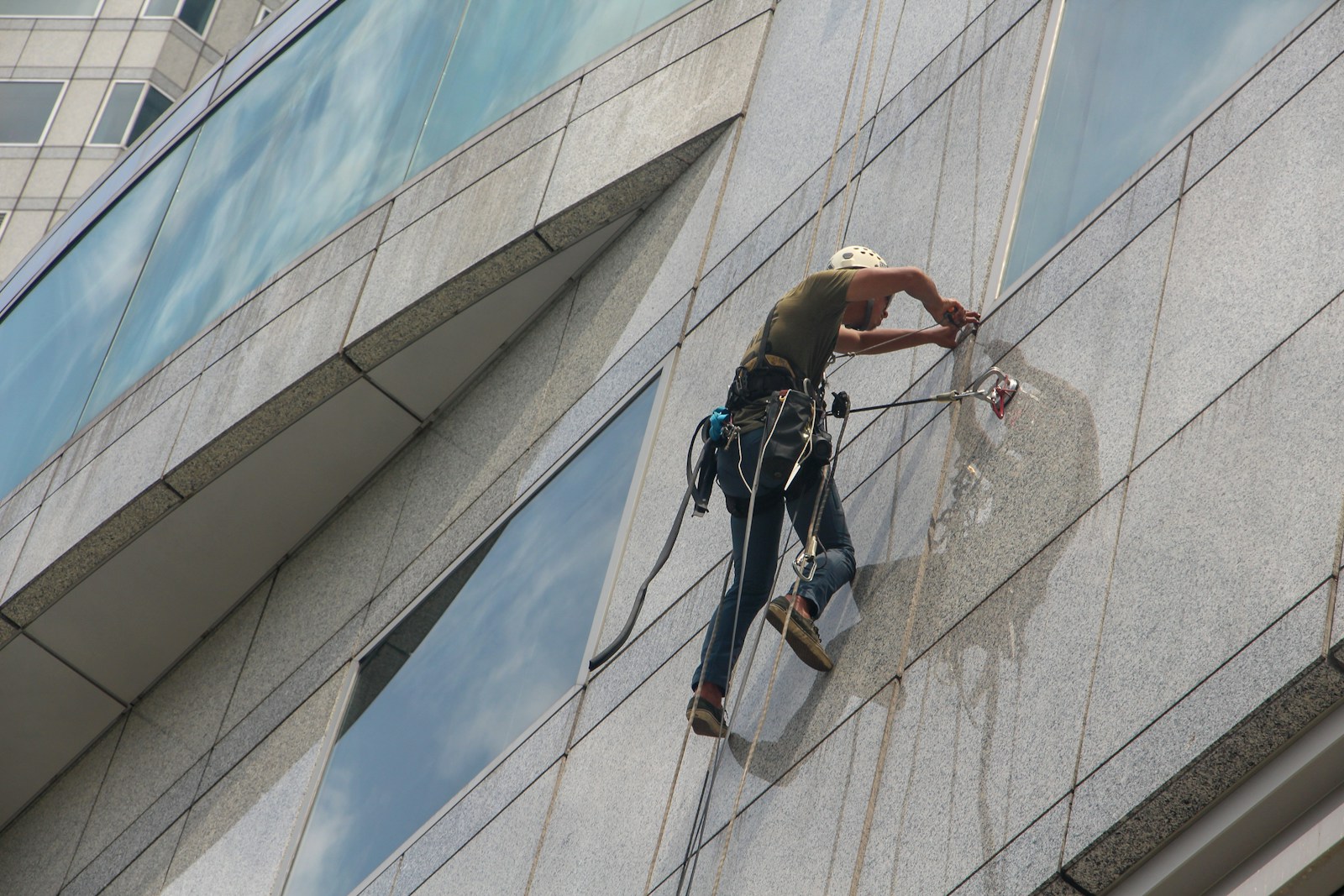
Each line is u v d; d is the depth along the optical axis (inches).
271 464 1027.3
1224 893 382.0
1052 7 645.3
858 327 586.6
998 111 641.0
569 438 861.2
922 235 642.2
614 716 657.6
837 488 601.9
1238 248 457.7
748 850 514.0
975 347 563.5
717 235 836.6
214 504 1040.2
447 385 1003.9
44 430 1219.2
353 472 1034.1
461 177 1010.7
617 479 784.3
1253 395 421.1
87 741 1102.4
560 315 959.0
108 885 968.3
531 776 690.2
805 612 526.9
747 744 557.3
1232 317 445.1
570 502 819.4
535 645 768.9
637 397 813.9
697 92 924.0
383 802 805.2
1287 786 369.7
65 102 2940.5
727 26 946.7
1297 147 454.9
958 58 700.0
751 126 874.1
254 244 1143.0
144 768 1035.9
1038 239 569.0
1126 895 393.1
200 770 983.6
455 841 711.1
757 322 729.0
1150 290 486.6
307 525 1054.4
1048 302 536.1
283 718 949.8
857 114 765.9
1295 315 421.4
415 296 954.7
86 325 1275.8
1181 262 479.5
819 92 820.6
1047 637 444.1
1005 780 426.0
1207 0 541.6
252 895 840.9
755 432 535.8
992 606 475.2
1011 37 663.8
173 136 1353.3
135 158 1397.6
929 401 551.8
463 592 874.1
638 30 997.2
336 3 1259.8
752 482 535.8
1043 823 405.1
